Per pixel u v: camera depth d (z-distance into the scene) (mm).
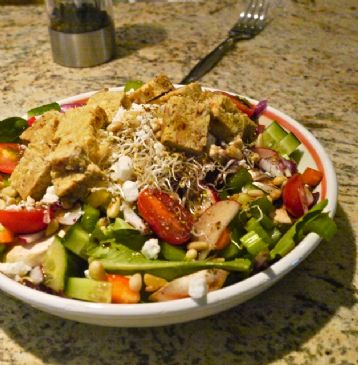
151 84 380
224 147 357
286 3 737
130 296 284
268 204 322
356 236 359
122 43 652
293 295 321
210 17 715
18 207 315
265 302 317
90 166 310
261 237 310
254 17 688
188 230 304
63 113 368
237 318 309
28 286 288
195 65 597
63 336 305
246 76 577
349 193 398
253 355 289
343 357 286
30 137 365
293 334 299
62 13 582
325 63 599
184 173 329
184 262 290
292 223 323
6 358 293
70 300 267
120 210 315
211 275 282
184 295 278
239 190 340
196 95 364
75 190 312
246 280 272
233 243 307
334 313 309
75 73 591
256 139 388
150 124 339
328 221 297
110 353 294
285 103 524
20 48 648
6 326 311
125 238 304
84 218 312
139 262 294
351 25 687
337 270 335
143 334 304
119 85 565
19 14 738
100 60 604
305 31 673
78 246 302
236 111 368
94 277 291
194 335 302
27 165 333
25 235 315
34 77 583
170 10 736
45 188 329
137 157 325
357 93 538
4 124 386
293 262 282
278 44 644
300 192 325
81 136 318
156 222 302
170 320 271
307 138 374
